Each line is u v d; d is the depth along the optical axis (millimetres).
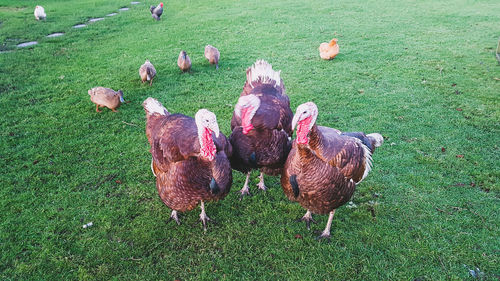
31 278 1544
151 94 3270
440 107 2963
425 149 2398
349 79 3574
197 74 3752
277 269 1606
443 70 3766
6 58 4141
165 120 1789
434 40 4820
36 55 4266
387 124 2719
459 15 6180
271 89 2172
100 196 2014
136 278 1561
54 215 1873
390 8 6883
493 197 1966
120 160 2330
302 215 1921
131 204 1970
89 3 7562
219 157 1633
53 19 6102
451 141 2482
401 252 1665
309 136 1464
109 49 4559
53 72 3770
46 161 2299
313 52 4418
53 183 2100
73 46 4660
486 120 2734
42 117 2840
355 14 6441
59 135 2598
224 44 4785
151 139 1804
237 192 2107
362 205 1948
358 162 1565
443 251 1655
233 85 3461
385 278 1553
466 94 3186
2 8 7016
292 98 3148
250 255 1668
